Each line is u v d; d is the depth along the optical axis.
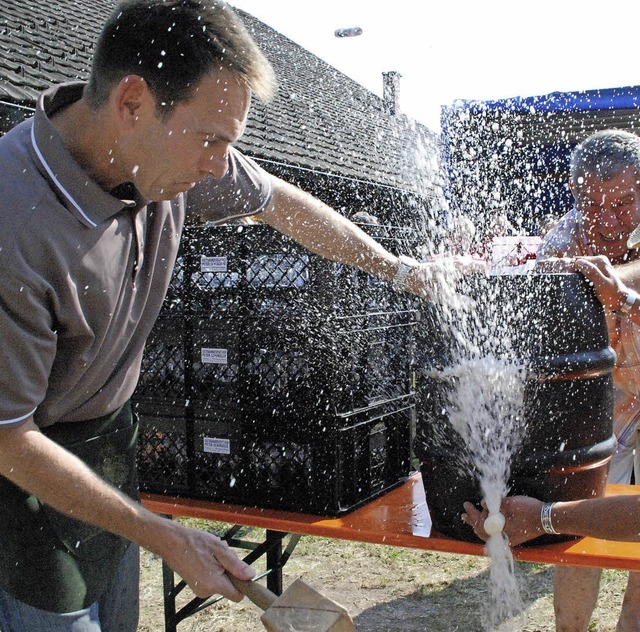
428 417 1.88
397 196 4.23
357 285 2.11
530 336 1.74
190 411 2.25
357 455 2.15
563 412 1.77
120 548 1.73
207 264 2.18
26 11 5.66
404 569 3.73
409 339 2.35
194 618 3.26
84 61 5.01
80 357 1.47
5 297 1.26
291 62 11.90
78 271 1.37
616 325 2.42
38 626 1.58
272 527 2.06
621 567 1.72
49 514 1.54
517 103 5.50
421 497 2.25
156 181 1.38
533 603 3.29
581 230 2.48
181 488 2.30
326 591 3.49
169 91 1.26
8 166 1.30
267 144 5.45
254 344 2.14
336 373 2.04
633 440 2.55
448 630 3.07
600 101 5.40
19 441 1.31
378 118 10.88
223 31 1.28
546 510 1.74
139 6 1.27
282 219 1.89
